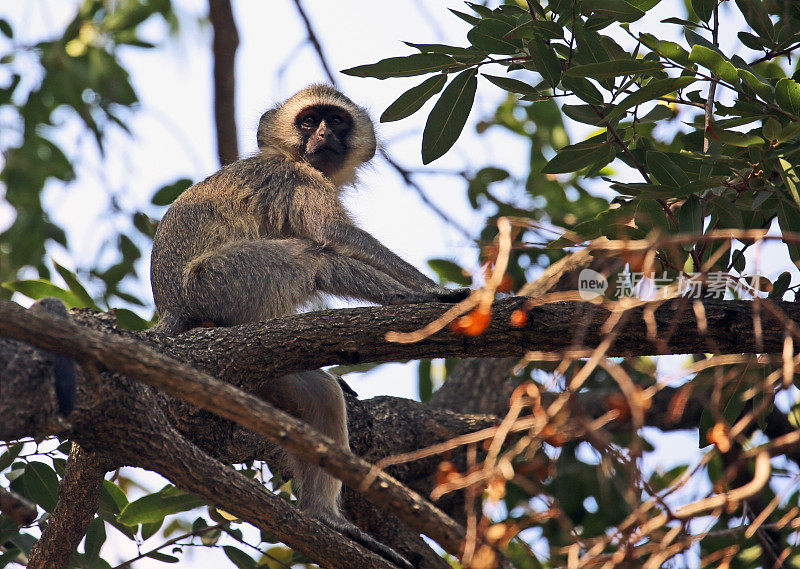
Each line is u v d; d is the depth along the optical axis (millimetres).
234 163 12305
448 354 8500
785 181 7641
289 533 8023
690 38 8188
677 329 8164
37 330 5234
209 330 8672
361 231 11258
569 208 13469
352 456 5391
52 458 9055
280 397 9867
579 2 8070
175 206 11602
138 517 9125
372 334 8422
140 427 7414
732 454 10453
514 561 9891
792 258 8125
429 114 9023
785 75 10164
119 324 10688
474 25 8562
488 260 6570
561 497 11594
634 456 5320
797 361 5996
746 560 10141
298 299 10633
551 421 5598
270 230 11688
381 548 9266
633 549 5430
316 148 12773
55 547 8672
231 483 7828
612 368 5398
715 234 5832
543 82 9156
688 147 9430
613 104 8500
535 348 8359
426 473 11320
